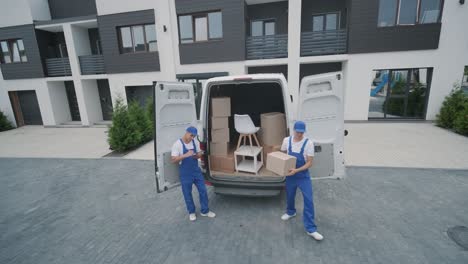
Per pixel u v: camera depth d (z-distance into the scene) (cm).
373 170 508
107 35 1149
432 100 920
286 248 282
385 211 354
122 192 472
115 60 1170
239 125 417
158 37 1092
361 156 595
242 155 429
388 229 311
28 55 1267
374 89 987
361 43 931
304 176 304
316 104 327
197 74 984
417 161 547
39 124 1395
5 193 494
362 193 412
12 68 1303
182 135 379
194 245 297
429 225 316
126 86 1205
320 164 341
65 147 877
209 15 1045
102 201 437
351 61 954
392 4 890
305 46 1023
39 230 353
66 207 421
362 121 988
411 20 892
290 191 317
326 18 1087
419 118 966
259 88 507
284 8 1094
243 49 1022
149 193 462
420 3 871
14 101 1371
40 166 668
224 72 1038
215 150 420
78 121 1402
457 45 864
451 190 409
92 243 315
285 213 349
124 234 331
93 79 1323
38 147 898
